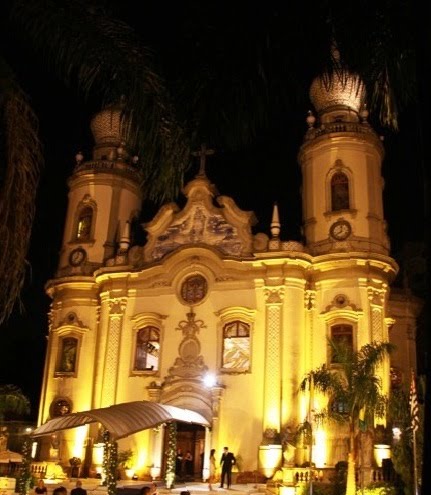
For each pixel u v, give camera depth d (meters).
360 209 36.25
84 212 41.50
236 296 35.25
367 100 12.33
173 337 35.66
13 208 8.27
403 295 42.12
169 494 27.56
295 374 33.06
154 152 10.42
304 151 38.66
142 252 37.91
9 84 8.64
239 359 34.25
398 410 27.38
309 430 27.72
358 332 33.69
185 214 37.84
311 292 35.25
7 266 8.19
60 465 35.50
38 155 8.60
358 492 26.61
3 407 35.56
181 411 23.42
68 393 37.47
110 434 19.42
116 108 10.55
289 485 29.16
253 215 36.84
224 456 30.23
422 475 6.25
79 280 39.16
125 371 35.94
